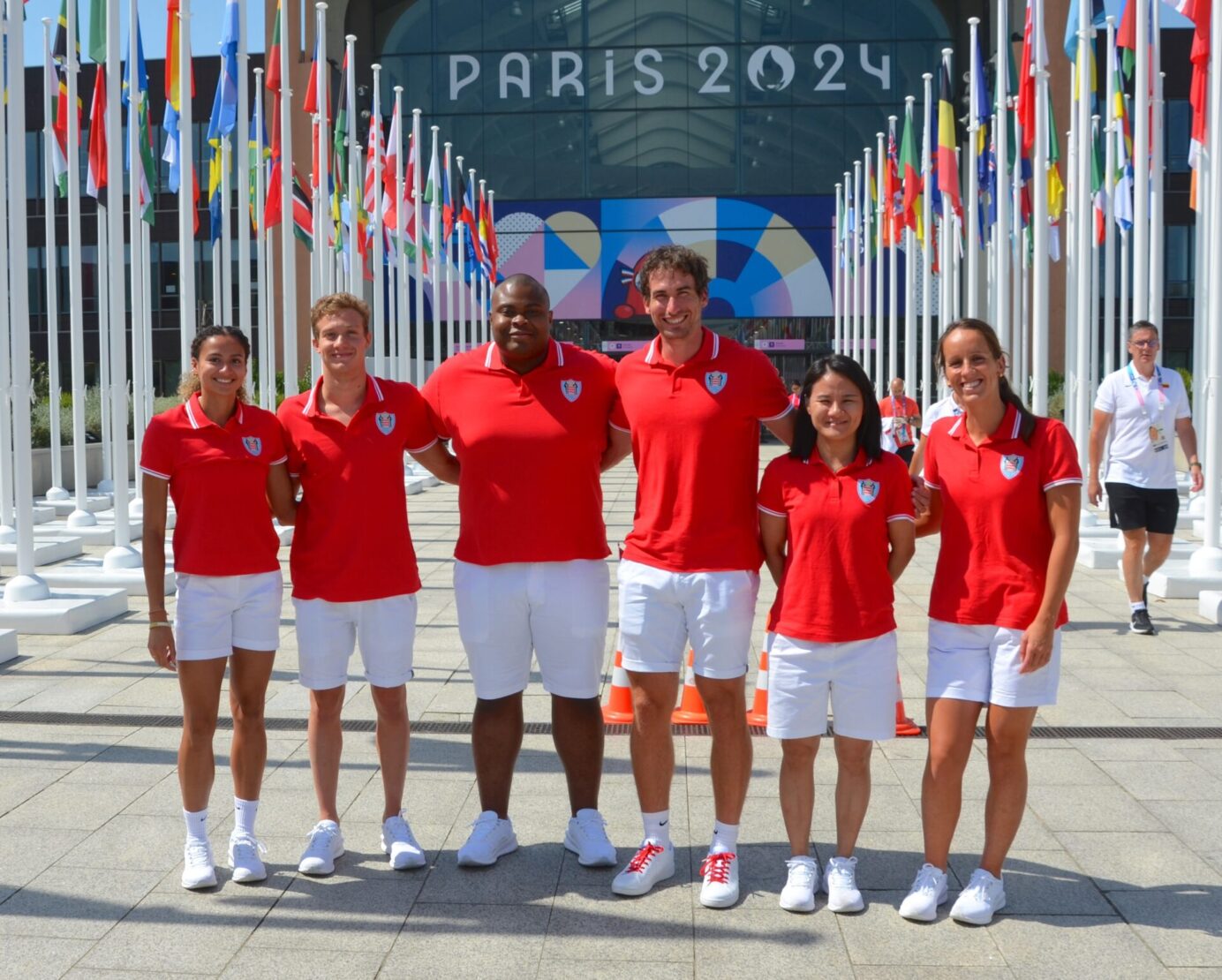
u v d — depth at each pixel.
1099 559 12.19
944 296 21.27
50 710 6.86
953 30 44.06
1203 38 11.18
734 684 4.40
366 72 45.28
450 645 8.75
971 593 4.16
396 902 4.29
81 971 3.77
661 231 44.97
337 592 4.59
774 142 44.62
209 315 37.97
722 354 4.40
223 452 4.47
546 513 4.59
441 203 30.03
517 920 4.15
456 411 4.68
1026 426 4.14
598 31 44.88
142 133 14.19
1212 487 10.66
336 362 4.55
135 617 9.78
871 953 3.90
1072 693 7.19
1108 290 21.11
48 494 18.45
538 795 5.43
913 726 6.34
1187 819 5.05
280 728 6.41
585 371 4.62
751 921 4.15
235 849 4.49
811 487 4.31
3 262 13.58
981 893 4.12
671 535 4.42
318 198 17.48
